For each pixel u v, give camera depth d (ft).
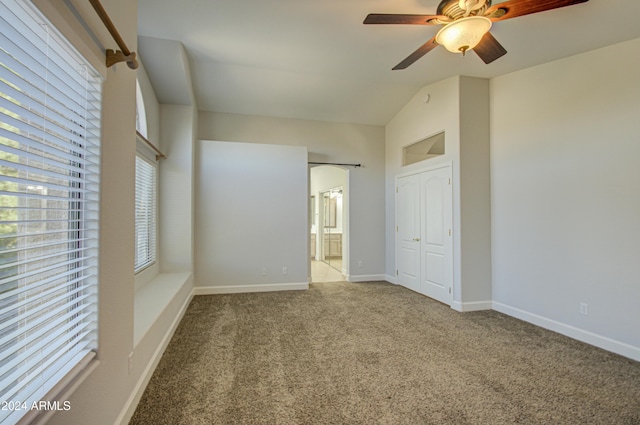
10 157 3.50
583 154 9.48
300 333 10.14
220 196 15.39
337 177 21.68
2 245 3.30
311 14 8.35
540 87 10.82
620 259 8.59
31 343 3.27
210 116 16.31
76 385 3.72
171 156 13.70
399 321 11.32
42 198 3.47
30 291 3.67
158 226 13.43
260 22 8.85
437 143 15.19
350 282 18.07
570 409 6.18
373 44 10.07
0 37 2.83
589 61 9.35
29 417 2.96
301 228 16.34
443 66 11.68
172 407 6.14
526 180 11.32
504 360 8.27
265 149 15.98
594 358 8.36
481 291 12.75
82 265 4.34
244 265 15.60
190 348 8.90
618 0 6.86
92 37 4.13
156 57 10.93
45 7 3.05
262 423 5.71
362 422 5.77
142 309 8.47
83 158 4.20
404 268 16.79
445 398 6.54
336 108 16.57
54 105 3.66
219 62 12.11
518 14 6.27
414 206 15.84
